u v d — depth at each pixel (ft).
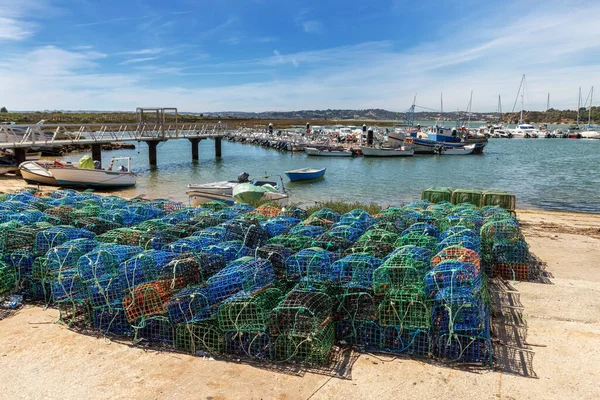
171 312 20.81
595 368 19.26
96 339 22.00
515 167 135.85
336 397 17.34
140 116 139.13
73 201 45.65
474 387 17.89
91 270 22.65
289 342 19.61
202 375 18.85
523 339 21.86
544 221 57.88
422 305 19.86
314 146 173.88
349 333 21.47
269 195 63.26
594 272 33.55
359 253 23.98
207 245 27.37
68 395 17.48
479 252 27.37
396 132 203.21
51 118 309.63
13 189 79.20
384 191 91.45
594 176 113.70
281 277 23.85
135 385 18.13
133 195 82.58
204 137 154.71
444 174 119.65
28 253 27.30
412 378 18.52
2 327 23.29
